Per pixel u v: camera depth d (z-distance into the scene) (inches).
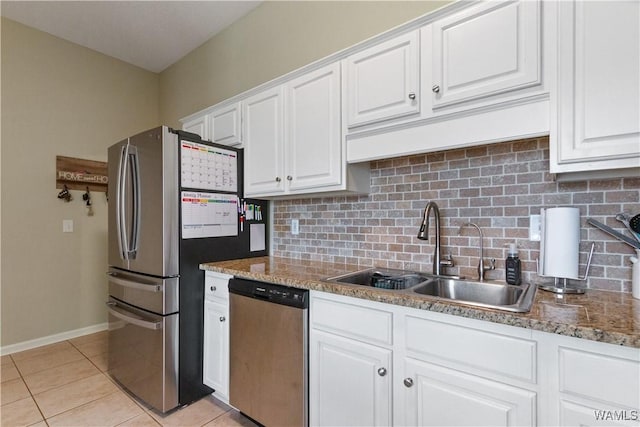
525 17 45.4
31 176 112.0
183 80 136.1
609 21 39.6
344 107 66.5
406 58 57.0
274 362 61.2
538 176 55.7
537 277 55.5
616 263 49.3
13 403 76.3
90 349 109.8
